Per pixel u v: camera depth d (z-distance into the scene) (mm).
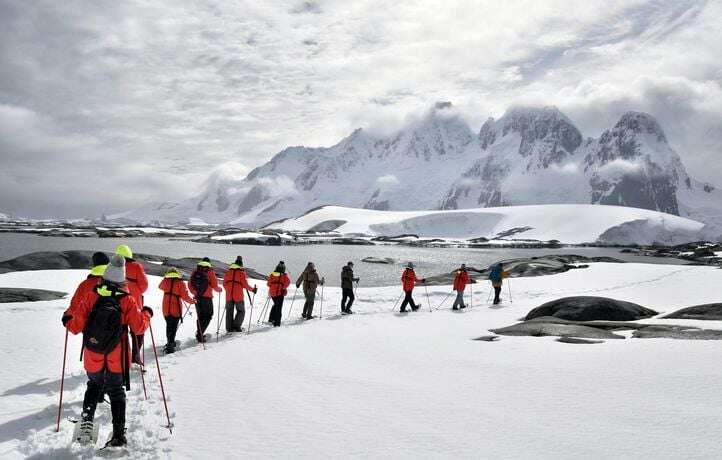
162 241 151875
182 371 9070
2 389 8008
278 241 154750
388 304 22609
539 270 37969
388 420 5949
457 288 20312
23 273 23672
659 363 8273
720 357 8523
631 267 36406
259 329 15344
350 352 10594
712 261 87875
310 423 5957
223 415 6402
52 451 5250
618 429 5348
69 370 9383
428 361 9453
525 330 12672
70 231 181125
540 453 4785
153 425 6121
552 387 7133
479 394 6941
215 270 30922
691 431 5203
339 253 109375
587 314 15430
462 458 4746
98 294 5684
